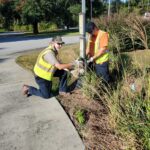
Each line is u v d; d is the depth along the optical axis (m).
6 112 5.70
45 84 5.73
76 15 42.44
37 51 15.08
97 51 6.03
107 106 5.09
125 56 8.01
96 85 5.78
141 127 3.94
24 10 36.00
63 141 4.41
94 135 4.49
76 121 5.05
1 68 10.20
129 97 4.59
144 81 4.86
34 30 38.66
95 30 6.03
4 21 40.62
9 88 7.34
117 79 5.94
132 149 3.90
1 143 4.47
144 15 12.23
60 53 12.58
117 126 4.42
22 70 9.58
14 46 18.77
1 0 35.91
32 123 5.10
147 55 7.08
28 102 6.13
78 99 5.98
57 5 37.94
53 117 5.28
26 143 4.43
